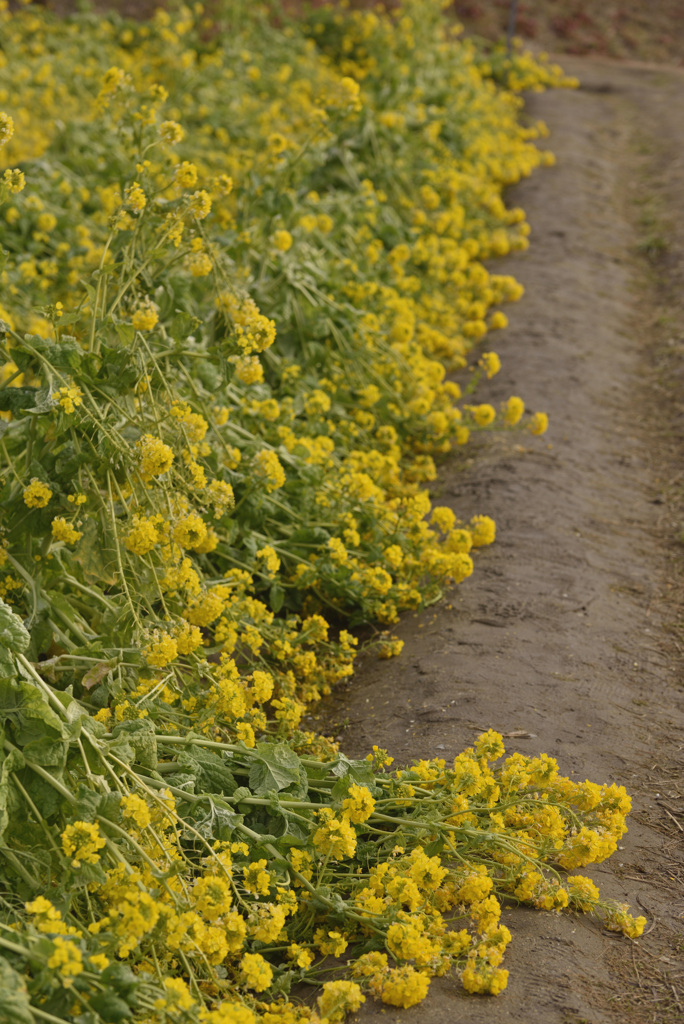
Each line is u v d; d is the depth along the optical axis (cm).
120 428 287
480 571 415
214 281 397
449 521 394
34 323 497
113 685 253
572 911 244
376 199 732
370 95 938
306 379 490
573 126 1343
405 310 581
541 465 511
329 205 657
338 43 1412
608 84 1689
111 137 781
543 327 699
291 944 224
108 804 204
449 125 1005
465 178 877
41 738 210
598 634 377
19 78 973
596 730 320
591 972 221
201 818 233
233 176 673
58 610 261
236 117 1016
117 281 348
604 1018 206
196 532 260
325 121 527
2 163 802
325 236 623
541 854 246
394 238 716
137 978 177
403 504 437
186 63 1043
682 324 723
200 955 202
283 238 463
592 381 626
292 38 1416
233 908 213
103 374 283
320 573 371
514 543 436
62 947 167
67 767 218
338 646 354
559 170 1115
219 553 360
